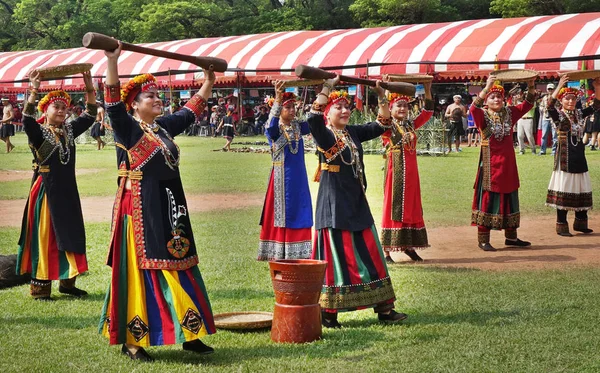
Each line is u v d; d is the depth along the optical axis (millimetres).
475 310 7191
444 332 6492
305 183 9438
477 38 33625
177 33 51406
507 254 10094
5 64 50125
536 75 10156
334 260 6758
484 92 10344
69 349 6121
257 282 8438
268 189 9398
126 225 5820
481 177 10453
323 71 6797
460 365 5656
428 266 9359
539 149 26344
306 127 9531
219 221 12641
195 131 40656
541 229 12008
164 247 5766
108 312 5875
